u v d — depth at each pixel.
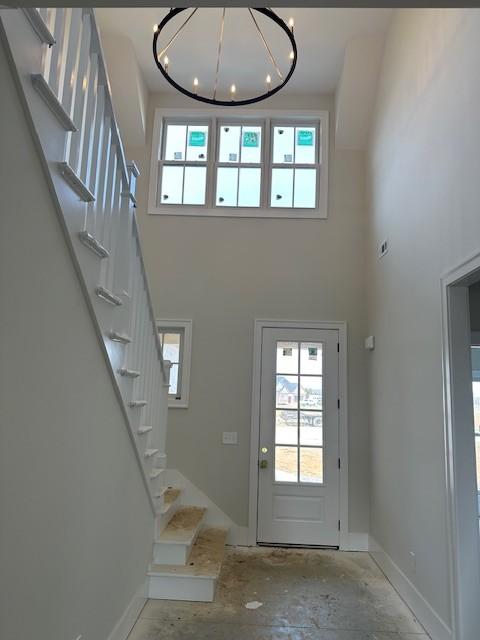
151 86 5.23
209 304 4.91
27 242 1.41
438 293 2.86
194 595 3.24
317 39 4.53
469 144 2.47
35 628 1.55
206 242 5.02
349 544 4.48
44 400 1.57
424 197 3.15
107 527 2.31
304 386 4.77
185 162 5.23
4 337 1.29
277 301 4.90
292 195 5.15
